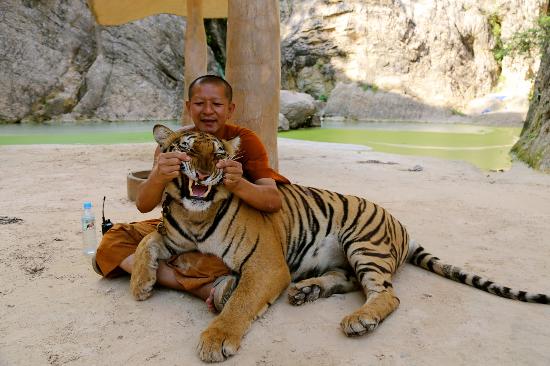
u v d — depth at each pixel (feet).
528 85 77.41
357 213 10.82
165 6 41.24
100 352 8.28
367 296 9.80
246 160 10.31
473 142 48.83
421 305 10.14
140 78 71.31
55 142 43.47
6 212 17.34
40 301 10.12
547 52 39.70
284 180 10.67
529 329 9.24
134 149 36.76
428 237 15.30
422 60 78.95
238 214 9.46
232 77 17.94
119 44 70.38
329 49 80.84
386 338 8.80
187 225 9.55
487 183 25.67
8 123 63.36
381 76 78.64
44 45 65.57
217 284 9.63
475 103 77.56
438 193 22.44
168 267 10.50
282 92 62.95
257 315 9.11
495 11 80.43
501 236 15.53
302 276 10.97
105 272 11.03
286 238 10.43
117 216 16.90
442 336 8.91
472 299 10.50
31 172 26.18
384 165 31.35
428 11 79.10
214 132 10.17
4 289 10.70
